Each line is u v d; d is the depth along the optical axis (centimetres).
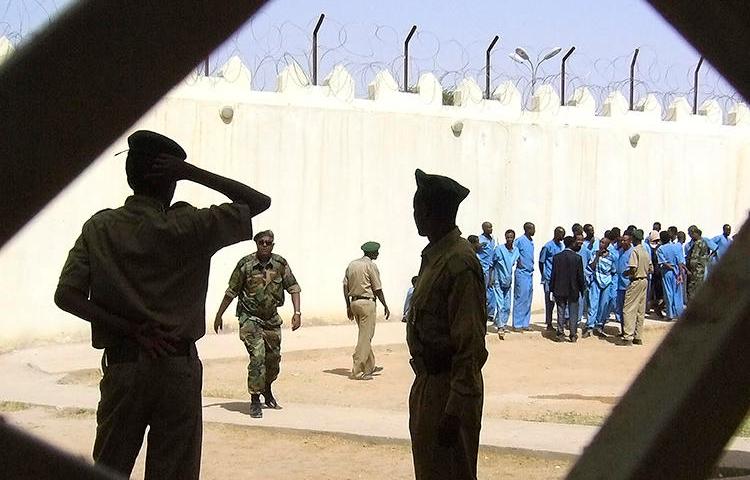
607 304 1717
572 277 1639
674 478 140
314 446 781
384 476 684
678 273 1870
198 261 349
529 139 1884
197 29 129
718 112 2109
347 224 1691
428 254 408
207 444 782
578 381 1218
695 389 137
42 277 1388
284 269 923
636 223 2009
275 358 921
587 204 1952
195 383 355
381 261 1727
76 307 338
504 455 740
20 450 168
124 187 1446
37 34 125
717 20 137
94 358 1273
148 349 342
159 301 343
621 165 1989
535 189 1894
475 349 384
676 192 2053
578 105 1956
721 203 2109
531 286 1725
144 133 352
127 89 130
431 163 1780
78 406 930
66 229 1406
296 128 1638
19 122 127
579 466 146
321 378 1198
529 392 1117
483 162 1836
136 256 339
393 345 1488
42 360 1253
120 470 342
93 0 124
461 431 388
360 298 1198
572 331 1647
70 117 129
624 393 147
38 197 132
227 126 1570
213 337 1489
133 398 342
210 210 347
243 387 1105
